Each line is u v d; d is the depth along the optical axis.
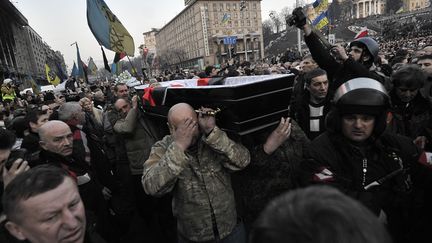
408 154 1.62
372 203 1.49
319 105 3.00
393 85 2.62
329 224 0.58
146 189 1.97
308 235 0.57
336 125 1.59
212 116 1.92
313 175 1.59
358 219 0.60
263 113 1.96
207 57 85.19
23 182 1.32
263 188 2.27
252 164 2.25
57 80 16.28
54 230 1.31
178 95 2.38
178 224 2.23
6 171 1.98
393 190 1.58
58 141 2.56
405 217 1.70
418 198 1.71
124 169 3.93
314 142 1.71
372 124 1.51
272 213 0.65
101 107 7.96
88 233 1.72
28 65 53.34
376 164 1.56
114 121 4.59
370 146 1.59
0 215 1.58
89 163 3.28
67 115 3.52
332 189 0.68
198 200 2.05
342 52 2.70
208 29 84.25
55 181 1.33
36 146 3.20
